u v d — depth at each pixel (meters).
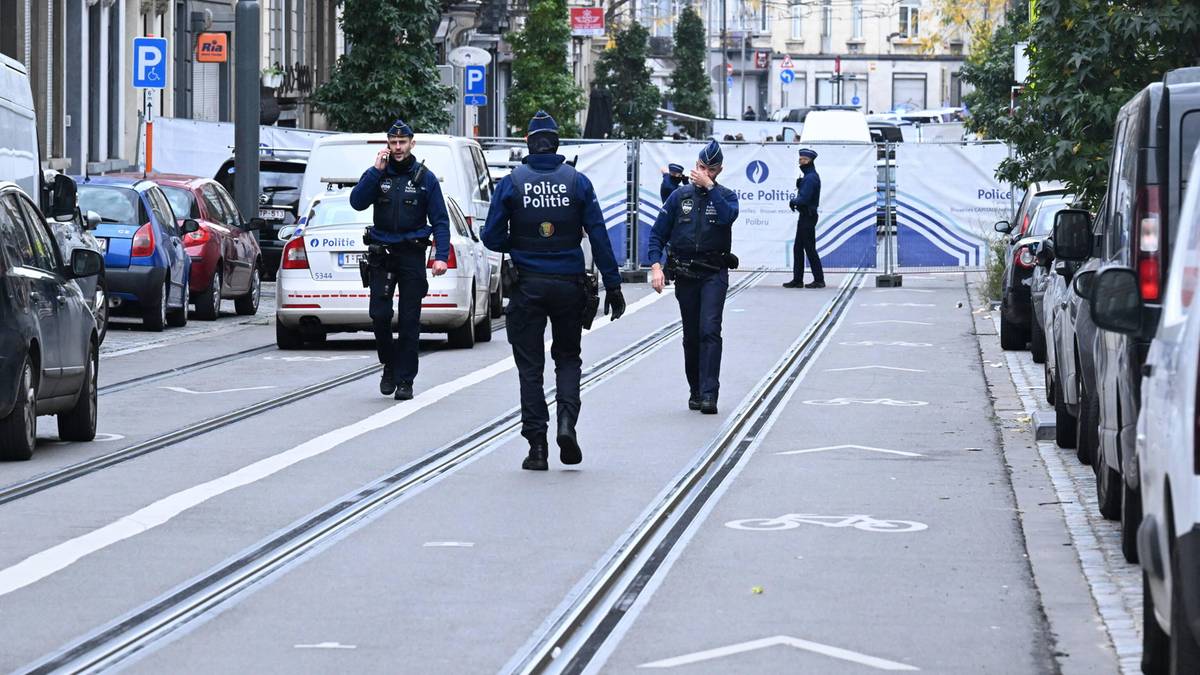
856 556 24.31
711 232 39.25
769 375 46.69
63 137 89.81
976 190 86.88
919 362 50.38
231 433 35.88
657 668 18.61
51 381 32.81
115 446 34.03
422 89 97.31
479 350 54.59
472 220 61.53
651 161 87.19
